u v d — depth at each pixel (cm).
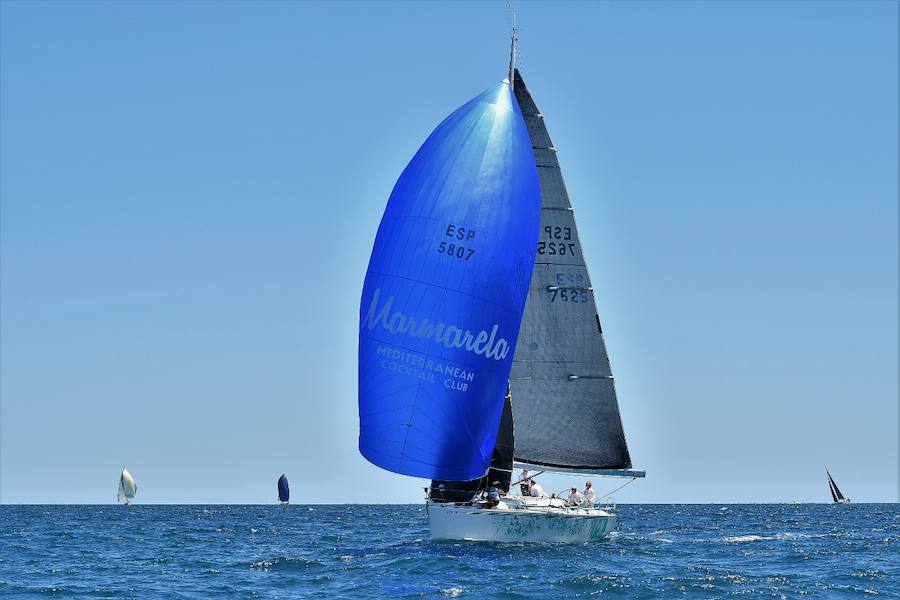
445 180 7375
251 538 12725
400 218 7406
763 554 8819
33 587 6756
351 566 7462
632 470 8438
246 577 7144
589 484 8256
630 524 17975
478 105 7562
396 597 5906
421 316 7294
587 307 8475
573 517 7719
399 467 7306
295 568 7606
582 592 6019
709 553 8862
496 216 7394
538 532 7650
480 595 5922
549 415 8356
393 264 7369
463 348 7312
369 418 7369
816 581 6631
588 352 8450
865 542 10850
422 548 8119
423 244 7325
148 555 9575
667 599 5866
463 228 7338
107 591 6506
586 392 8419
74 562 8769
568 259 8469
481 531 7531
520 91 8456
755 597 5953
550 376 8381
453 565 7006
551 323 8419
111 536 13662
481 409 7388
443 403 7288
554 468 8381
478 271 7331
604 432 8412
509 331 7469
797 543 10594
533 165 7644
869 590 6291
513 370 8344
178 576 7338
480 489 7881
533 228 7581
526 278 7556
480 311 7344
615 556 7750
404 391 7281
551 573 6712
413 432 7281
